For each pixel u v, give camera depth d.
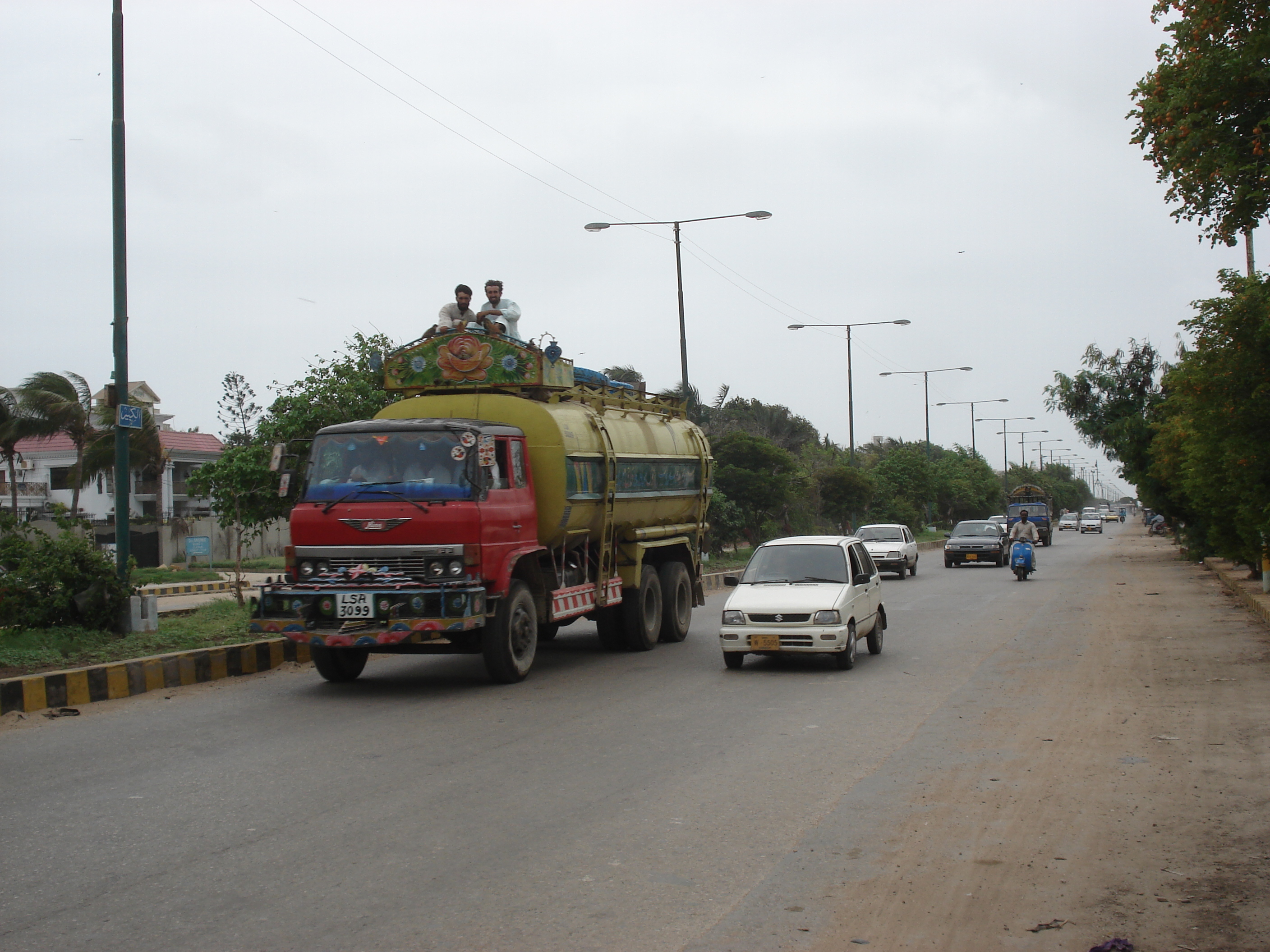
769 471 37.19
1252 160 10.82
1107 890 5.48
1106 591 25.48
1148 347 43.38
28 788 7.56
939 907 5.25
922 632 17.53
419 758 8.52
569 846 6.23
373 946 4.80
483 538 11.64
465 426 11.89
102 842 6.32
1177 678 12.14
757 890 5.50
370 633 11.25
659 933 4.94
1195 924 5.02
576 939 4.87
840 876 5.70
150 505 50.28
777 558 14.24
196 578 33.28
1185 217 11.89
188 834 6.46
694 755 8.61
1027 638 16.45
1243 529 20.67
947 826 6.59
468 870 5.80
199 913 5.20
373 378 17.16
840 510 46.44
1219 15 10.62
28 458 49.03
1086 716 10.05
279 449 12.22
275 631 11.48
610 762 8.38
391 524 11.49
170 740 9.23
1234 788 7.39
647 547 16.17
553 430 13.31
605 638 15.91
